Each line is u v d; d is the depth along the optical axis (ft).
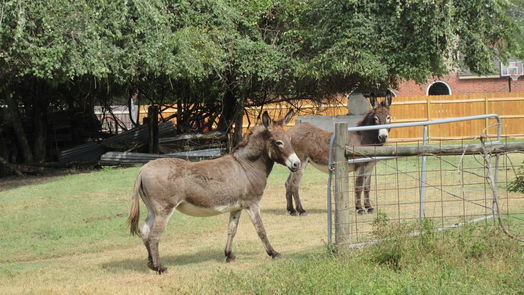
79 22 55.11
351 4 64.80
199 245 35.14
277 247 33.12
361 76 66.85
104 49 57.41
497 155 27.91
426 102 96.37
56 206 48.83
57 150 81.00
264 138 29.58
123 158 73.20
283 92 73.72
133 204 28.14
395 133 97.60
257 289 22.61
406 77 65.26
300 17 69.87
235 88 72.08
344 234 26.99
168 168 28.14
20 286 26.81
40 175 71.92
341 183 26.94
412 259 25.03
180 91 77.56
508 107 94.27
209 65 64.23
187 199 28.45
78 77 64.44
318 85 71.82
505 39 67.97
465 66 68.18
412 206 40.34
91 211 46.50
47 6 53.93
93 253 35.58
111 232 40.27
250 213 29.76
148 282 26.22
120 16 57.72
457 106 95.81
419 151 26.63
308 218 41.55
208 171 28.81
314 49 67.51
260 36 69.05
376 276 23.39
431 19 62.95
